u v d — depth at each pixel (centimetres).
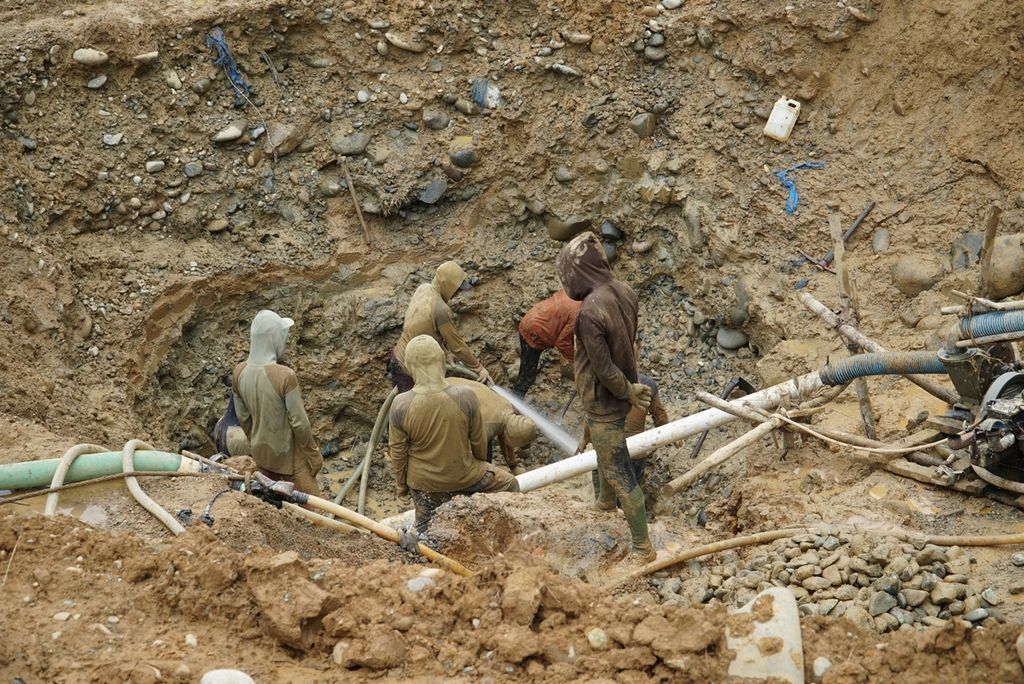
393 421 1398
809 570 1228
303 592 1023
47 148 1908
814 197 1936
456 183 2077
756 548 1335
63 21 1977
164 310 1925
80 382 1772
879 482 1434
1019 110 1811
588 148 2058
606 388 1255
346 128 2064
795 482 1485
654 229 2056
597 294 1221
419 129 2073
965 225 1825
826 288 1850
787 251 1927
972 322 1319
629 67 2052
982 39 1830
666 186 2008
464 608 1050
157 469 1295
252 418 1541
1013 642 1009
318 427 2041
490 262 2089
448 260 2086
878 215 1886
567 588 1046
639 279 2075
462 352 1848
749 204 1967
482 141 2067
